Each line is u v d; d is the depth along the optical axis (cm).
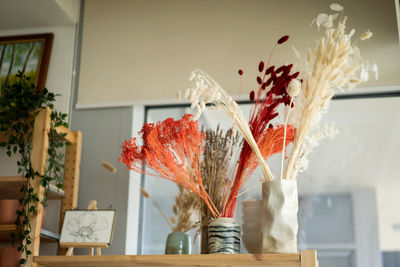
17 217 250
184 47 322
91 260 230
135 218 302
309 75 207
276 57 309
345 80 202
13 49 340
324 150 295
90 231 256
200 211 232
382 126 295
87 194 304
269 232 206
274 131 224
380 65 297
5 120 266
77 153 301
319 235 283
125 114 317
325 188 289
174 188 308
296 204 210
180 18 328
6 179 256
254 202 224
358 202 285
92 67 329
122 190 301
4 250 253
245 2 323
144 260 222
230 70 312
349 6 310
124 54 328
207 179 228
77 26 340
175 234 237
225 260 209
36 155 259
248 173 231
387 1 307
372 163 290
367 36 202
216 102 228
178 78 317
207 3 328
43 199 254
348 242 279
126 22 334
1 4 321
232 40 317
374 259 275
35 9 326
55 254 289
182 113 318
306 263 200
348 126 297
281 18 315
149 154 219
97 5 341
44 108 267
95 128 317
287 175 212
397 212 280
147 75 321
